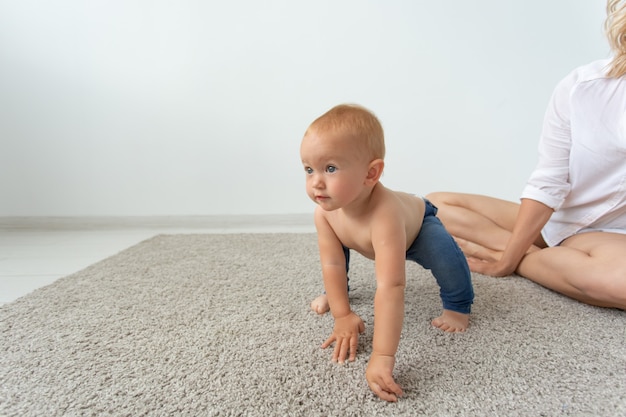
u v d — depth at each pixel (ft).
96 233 5.82
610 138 2.76
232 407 1.70
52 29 5.83
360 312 2.69
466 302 2.44
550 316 2.59
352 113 2.01
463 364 2.02
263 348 2.20
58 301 2.95
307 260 4.01
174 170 6.10
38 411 1.69
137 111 5.99
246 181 6.12
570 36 5.64
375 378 1.81
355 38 5.85
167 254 4.30
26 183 6.12
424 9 5.75
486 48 5.76
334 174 1.91
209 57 5.91
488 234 3.62
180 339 2.32
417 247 2.46
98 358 2.12
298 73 5.92
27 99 5.96
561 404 1.69
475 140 5.94
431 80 5.88
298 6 5.81
